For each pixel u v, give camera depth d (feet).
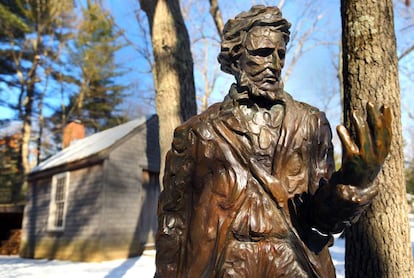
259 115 5.62
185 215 5.68
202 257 5.18
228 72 6.11
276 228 5.16
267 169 5.43
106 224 34.96
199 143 5.58
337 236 39.45
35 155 85.51
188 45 19.42
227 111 5.68
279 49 5.61
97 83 79.00
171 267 5.62
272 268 5.05
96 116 82.58
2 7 66.18
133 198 37.65
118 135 39.17
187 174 5.65
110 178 36.04
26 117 75.72
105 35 74.49
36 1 71.05
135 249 36.94
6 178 69.36
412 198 63.52
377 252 10.46
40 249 41.14
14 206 46.91
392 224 10.48
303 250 5.17
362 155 4.35
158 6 19.34
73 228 37.40
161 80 18.67
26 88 76.18
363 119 4.47
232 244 5.11
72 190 38.52
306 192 5.38
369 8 11.16
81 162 37.42
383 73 10.91
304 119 5.65
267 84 5.53
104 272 27.53
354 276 10.77
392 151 10.80
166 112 18.25
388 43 11.09
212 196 5.35
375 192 4.58
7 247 47.65
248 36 5.64
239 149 5.44
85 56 74.95
